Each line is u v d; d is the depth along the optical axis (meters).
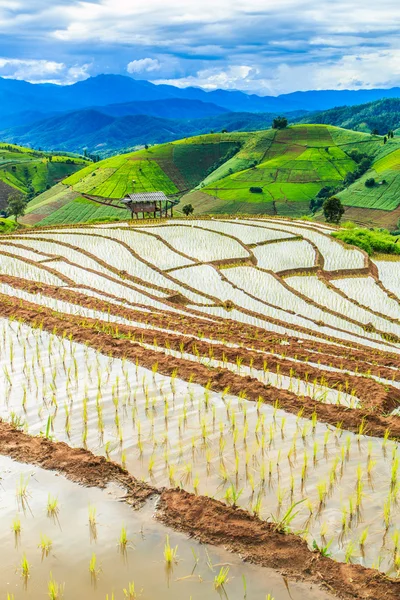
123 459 9.43
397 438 10.56
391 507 8.41
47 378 13.02
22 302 20.55
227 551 7.38
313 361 16.41
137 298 25.14
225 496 8.55
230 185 177.75
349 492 8.80
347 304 30.02
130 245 39.44
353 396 12.63
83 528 7.78
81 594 6.63
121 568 7.06
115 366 13.74
